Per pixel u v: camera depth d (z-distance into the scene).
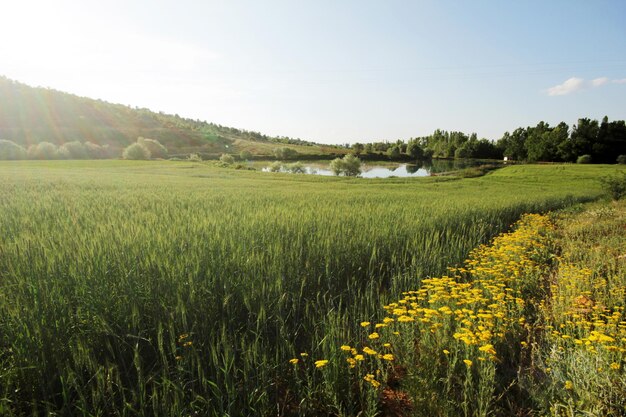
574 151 110.38
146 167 61.78
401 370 3.98
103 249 5.30
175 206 13.34
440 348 3.97
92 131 166.25
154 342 3.92
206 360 3.79
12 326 3.52
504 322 4.62
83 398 2.77
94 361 3.28
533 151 121.31
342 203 17.06
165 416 2.86
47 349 3.32
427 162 140.62
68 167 56.84
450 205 16.84
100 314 3.89
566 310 5.22
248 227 7.79
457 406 3.27
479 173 70.06
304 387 3.42
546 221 15.70
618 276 6.93
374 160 150.12
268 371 3.54
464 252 8.91
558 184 52.94
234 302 4.71
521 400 3.46
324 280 6.04
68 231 6.96
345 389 3.53
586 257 8.48
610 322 4.47
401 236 8.83
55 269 4.58
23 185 23.33
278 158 151.00
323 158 151.38
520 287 6.24
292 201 16.84
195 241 5.97
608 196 24.81
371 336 3.91
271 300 4.84
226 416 2.93
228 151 175.50
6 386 2.97
